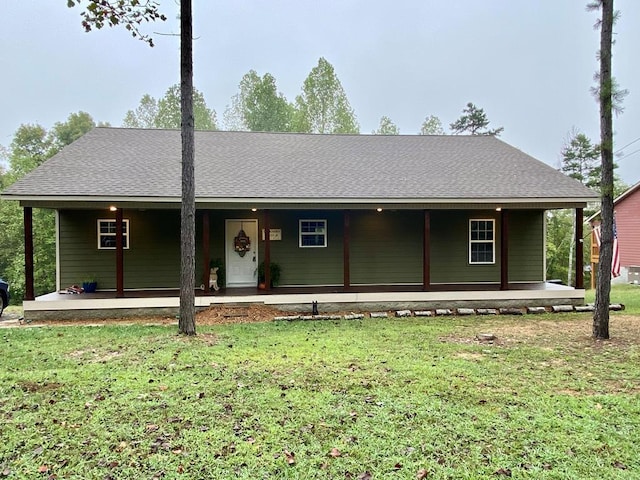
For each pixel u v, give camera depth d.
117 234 10.25
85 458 3.32
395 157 13.73
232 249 12.52
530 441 3.56
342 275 12.77
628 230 24.62
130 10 7.00
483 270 13.10
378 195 10.84
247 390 4.78
